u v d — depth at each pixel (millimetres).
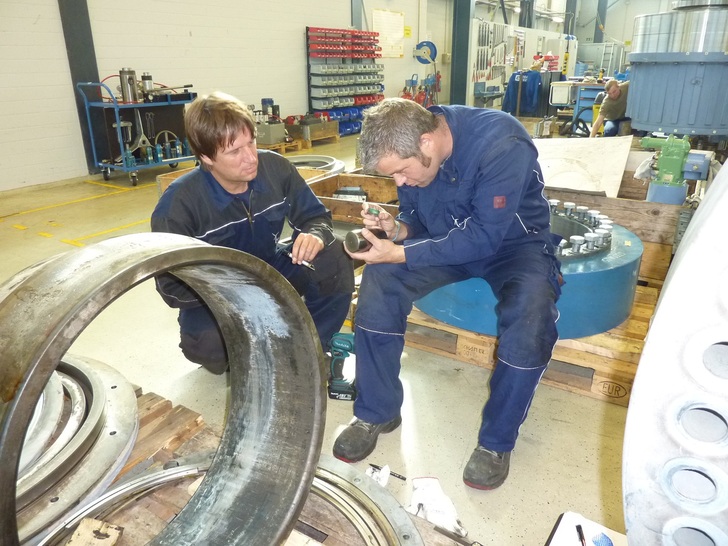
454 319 1981
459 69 10547
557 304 1781
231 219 1710
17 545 745
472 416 1795
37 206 4586
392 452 1637
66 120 5320
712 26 2102
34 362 640
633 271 1869
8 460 661
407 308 1646
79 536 1035
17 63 4863
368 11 8648
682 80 2238
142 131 5254
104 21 5352
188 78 6250
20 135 5027
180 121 5664
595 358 1791
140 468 1305
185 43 6113
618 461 1586
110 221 4160
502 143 1464
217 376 2033
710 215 439
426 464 1588
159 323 2449
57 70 5137
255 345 1100
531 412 1802
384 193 3197
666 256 2314
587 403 1846
